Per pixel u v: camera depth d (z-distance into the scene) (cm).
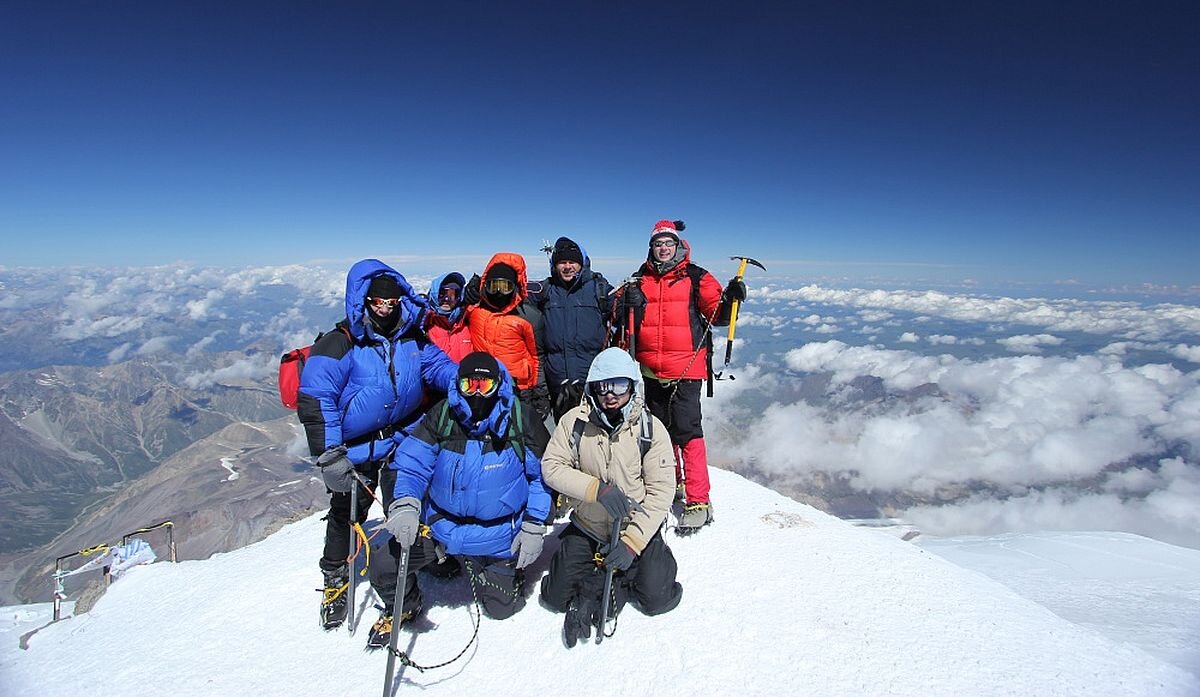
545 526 415
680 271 532
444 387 453
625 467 400
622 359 392
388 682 353
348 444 440
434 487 407
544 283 591
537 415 436
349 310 409
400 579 366
